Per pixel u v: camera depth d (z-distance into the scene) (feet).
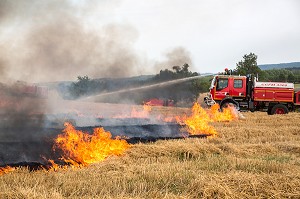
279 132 57.41
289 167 31.99
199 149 39.32
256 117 84.79
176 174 27.73
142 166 30.91
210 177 27.07
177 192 24.59
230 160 34.04
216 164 32.60
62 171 30.91
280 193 24.34
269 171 31.24
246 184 25.41
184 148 38.78
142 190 24.63
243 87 96.94
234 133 54.44
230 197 23.40
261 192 24.63
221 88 97.19
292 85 98.17
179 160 36.01
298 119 79.61
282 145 44.45
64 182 25.73
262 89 97.55
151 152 37.91
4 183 26.11
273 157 38.37
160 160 35.47
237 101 97.66
